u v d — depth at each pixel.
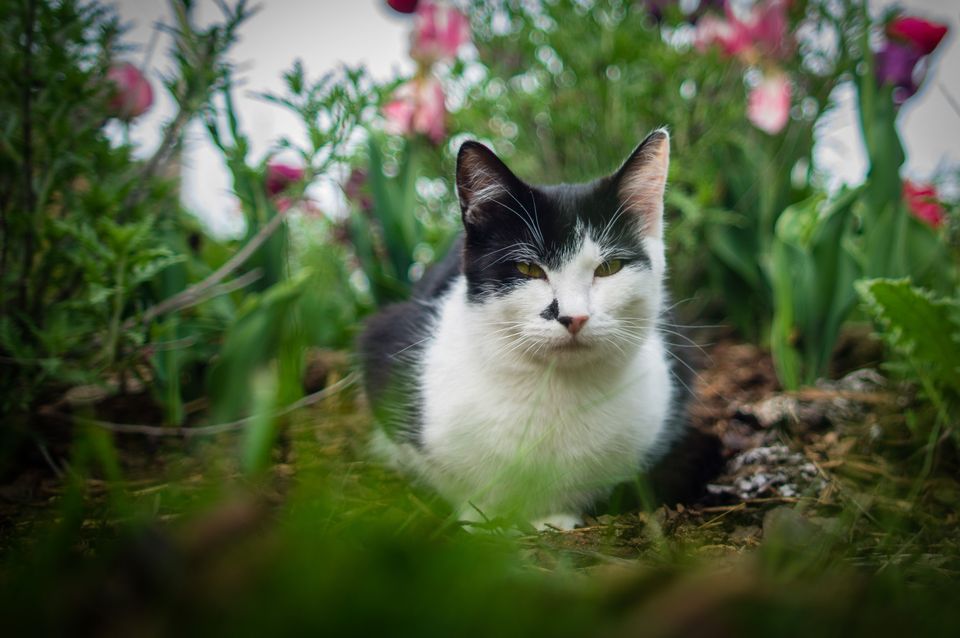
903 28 0.89
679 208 1.02
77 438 0.79
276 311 0.81
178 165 0.92
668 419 0.78
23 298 0.79
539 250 0.74
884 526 0.69
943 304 0.76
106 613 0.44
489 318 0.74
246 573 0.45
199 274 0.89
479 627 0.42
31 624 0.44
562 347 0.72
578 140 1.05
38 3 0.76
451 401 0.75
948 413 0.80
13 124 0.76
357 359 0.85
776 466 0.78
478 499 0.69
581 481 0.74
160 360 0.83
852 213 0.91
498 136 1.05
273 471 0.75
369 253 0.96
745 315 1.02
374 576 0.47
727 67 1.00
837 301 0.89
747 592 0.47
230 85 0.81
